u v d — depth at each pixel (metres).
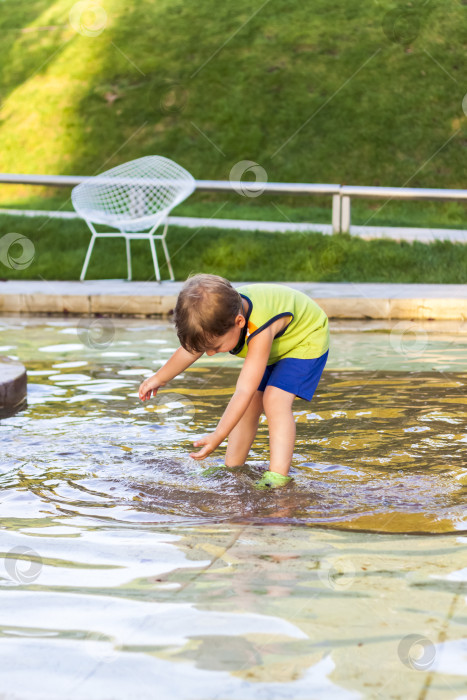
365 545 1.71
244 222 10.02
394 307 5.59
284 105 13.25
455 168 12.21
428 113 12.84
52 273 7.43
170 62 14.51
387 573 1.54
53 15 16.69
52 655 1.23
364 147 12.51
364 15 14.55
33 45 15.91
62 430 2.81
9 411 3.11
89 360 4.21
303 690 1.12
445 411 3.07
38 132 14.09
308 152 12.55
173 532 1.80
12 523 1.87
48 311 6.04
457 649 1.23
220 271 7.43
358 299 5.61
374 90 13.20
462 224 10.98
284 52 14.12
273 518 1.91
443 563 1.59
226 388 3.52
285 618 1.34
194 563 1.61
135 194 7.66
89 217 7.18
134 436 2.73
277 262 7.52
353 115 12.91
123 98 14.16
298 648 1.24
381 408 3.13
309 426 2.87
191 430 2.82
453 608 1.38
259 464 2.41
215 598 1.43
